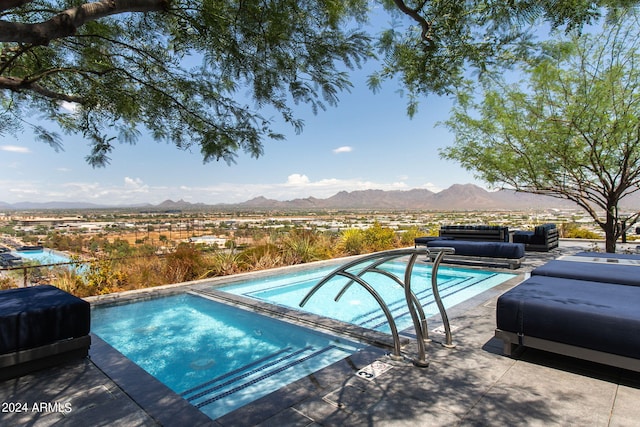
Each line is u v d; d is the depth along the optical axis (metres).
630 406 1.99
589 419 1.87
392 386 2.26
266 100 2.85
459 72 2.96
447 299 5.31
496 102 7.73
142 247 8.06
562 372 2.44
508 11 2.22
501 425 1.82
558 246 10.57
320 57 2.56
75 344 2.73
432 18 2.52
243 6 2.21
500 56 2.68
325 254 9.54
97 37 2.83
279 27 2.33
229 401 2.47
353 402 2.07
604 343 2.26
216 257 7.57
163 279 6.51
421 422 1.85
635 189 7.52
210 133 3.08
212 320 4.30
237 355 3.26
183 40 2.46
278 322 3.93
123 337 3.78
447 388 2.23
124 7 1.86
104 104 3.25
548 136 7.25
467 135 8.76
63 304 2.70
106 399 2.17
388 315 2.74
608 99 6.50
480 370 2.49
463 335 3.27
